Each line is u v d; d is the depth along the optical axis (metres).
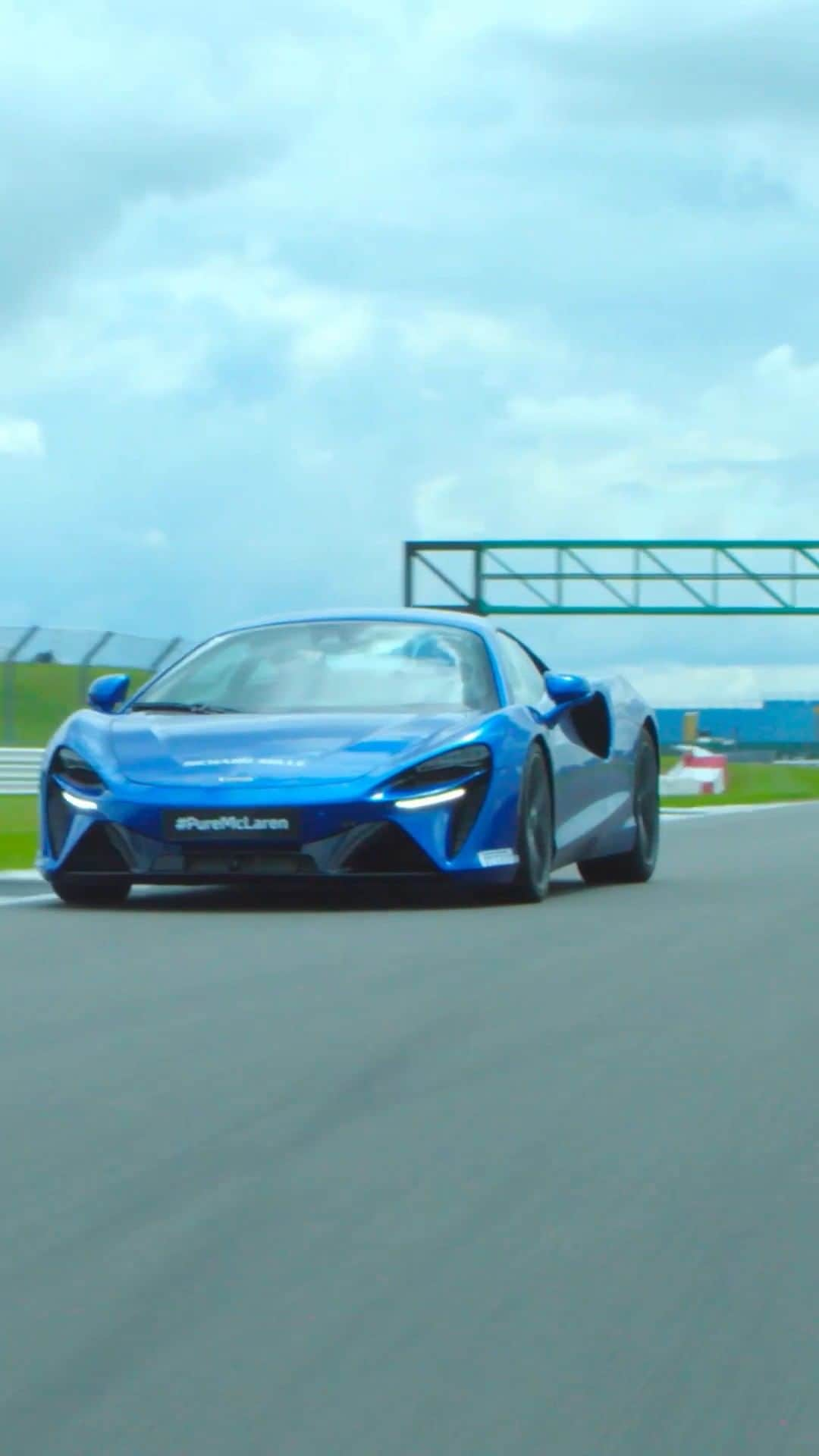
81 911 15.95
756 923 15.20
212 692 17.23
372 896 17.41
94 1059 9.10
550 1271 5.87
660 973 12.18
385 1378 4.97
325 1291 5.64
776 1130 7.79
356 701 16.91
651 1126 7.82
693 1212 6.55
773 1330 5.37
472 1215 6.47
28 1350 5.14
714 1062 9.21
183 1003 10.77
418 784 15.60
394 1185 6.82
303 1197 6.66
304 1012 10.48
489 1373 5.02
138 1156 7.20
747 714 174.12
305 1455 4.49
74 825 15.91
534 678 18.44
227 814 15.38
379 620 17.97
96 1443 4.54
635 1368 5.07
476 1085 8.59
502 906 16.42
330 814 15.33
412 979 11.74
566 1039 9.76
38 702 49.56
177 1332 5.28
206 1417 4.70
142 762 15.91
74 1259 5.92
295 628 17.97
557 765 17.34
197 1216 6.39
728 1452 4.57
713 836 29.08
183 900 17.02
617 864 19.61
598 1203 6.65
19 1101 8.16
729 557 90.12
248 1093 8.34
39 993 11.09
